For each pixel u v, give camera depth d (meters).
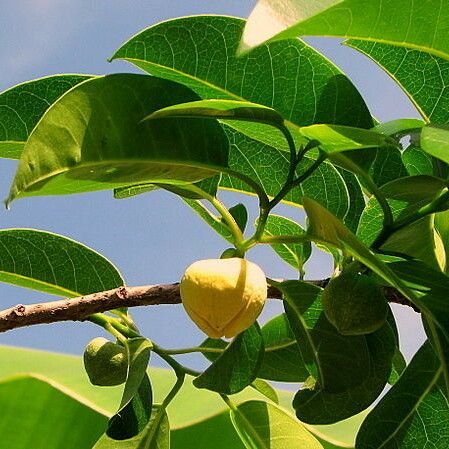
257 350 0.71
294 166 0.66
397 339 0.70
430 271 0.65
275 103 0.69
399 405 0.71
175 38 0.68
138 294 0.69
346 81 0.68
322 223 0.65
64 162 0.63
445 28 0.62
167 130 0.65
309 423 0.70
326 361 0.69
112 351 0.72
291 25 0.57
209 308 0.65
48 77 0.70
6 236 0.74
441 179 0.68
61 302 0.68
